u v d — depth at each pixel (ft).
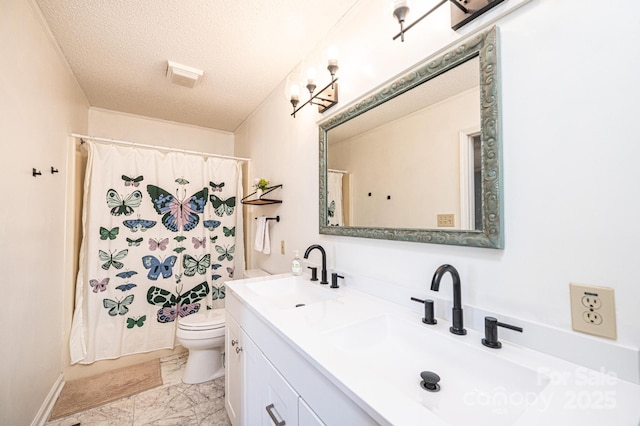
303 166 5.92
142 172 7.36
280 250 6.94
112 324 6.84
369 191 4.11
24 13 4.09
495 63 2.59
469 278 2.87
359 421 1.85
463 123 2.91
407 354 2.96
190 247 7.98
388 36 3.84
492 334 2.43
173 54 5.74
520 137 2.48
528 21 2.43
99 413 5.22
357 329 3.02
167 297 7.56
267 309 3.48
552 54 2.30
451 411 2.13
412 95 3.48
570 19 2.21
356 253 4.42
